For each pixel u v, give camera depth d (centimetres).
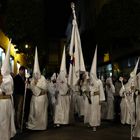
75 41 1188
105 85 1500
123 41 2097
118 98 1464
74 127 1223
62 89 1262
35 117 1120
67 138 950
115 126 1259
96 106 1133
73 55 1196
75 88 1447
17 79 1127
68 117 1270
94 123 1122
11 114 849
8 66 827
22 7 1658
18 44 1864
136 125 919
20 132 1079
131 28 1848
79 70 1188
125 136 988
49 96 1473
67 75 1280
